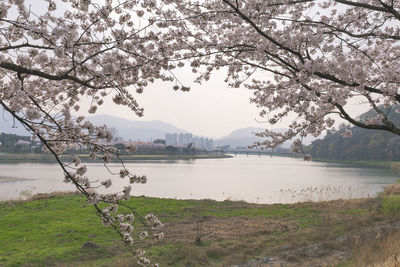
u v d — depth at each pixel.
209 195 42.91
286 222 17.36
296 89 6.20
